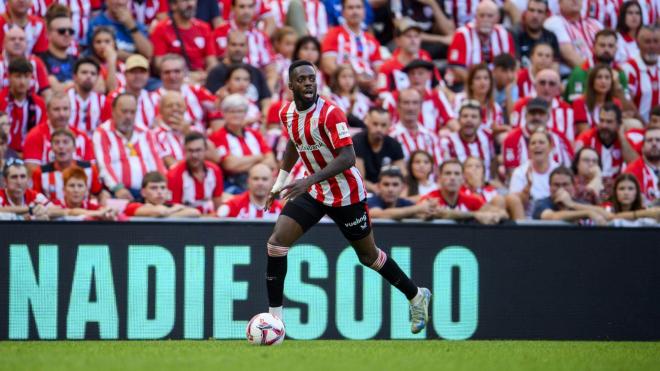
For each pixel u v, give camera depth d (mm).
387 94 36750
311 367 17000
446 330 26703
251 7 37312
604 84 37281
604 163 35719
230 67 35094
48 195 29453
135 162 31359
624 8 40719
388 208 29375
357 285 26406
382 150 32969
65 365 17172
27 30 34062
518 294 27031
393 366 17531
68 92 33000
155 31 36625
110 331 25359
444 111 37312
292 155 21891
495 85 38281
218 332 25797
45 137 30891
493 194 33250
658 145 34188
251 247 26016
